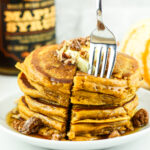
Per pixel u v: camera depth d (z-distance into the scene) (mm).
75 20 786
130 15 782
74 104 465
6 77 654
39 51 506
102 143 440
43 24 646
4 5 624
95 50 469
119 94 460
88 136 463
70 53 477
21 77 501
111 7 786
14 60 647
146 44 597
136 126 487
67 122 471
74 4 779
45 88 465
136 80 477
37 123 470
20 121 489
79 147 439
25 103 497
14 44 640
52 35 667
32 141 445
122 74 472
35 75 467
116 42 481
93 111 460
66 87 455
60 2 776
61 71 465
